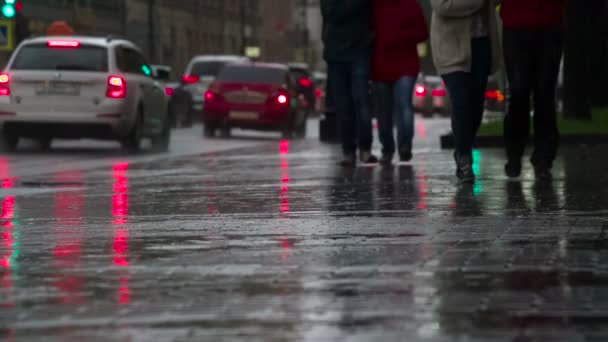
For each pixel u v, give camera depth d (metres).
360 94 16.91
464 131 12.95
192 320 5.00
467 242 7.43
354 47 16.86
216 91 36.78
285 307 5.26
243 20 99.12
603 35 33.88
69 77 25.61
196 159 20.64
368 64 16.97
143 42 86.69
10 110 25.73
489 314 5.00
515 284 5.77
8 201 11.86
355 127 17.25
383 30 16.94
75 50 25.95
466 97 13.02
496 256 6.75
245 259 6.84
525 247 7.13
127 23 83.88
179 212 10.14
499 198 10.70
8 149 26.61
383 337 4.55
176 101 50.50
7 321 5.08
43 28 68.44
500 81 26.92
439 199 10.77
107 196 12.32
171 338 4.64
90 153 26.67
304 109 38.44
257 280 6.04
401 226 8.45
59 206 11.16
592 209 9.49
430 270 6.25
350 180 13.84
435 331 4.66
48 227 9.12
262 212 9.90
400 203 10.45
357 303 5.32
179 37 96.19
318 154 21.98
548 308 5.13
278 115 36.47
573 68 28.52
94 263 6.86
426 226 8.41
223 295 5.61
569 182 12.62
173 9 94.56
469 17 13.09
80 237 8.29
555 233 7.82
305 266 6.50
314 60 127.38
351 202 10.70
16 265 6.86
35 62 25.81
